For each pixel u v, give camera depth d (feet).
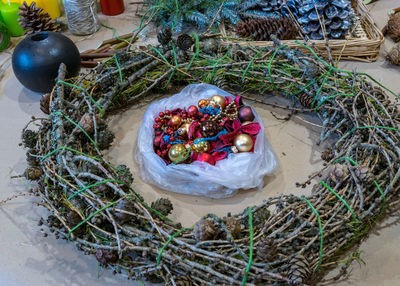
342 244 2.98
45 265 3.20
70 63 4.37
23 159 4.03
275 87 4.39
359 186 3.05
